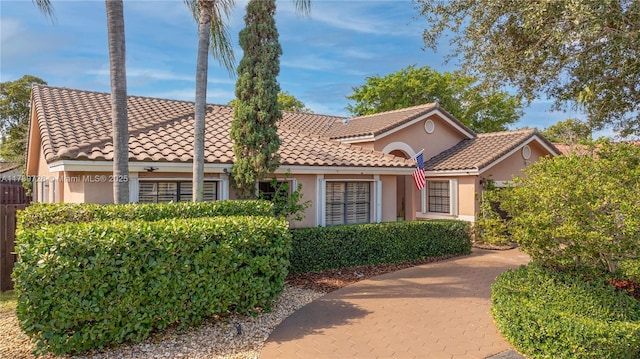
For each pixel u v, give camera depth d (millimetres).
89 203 10258
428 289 10633
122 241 6277
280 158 12523
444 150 22625
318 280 11438
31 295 5707
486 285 11102
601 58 9805
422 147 21625
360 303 9281
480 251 17062
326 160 14367
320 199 14523
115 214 9094
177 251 6891
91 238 6113
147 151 11438
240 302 7859
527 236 7969
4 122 40938
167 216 9609
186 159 11492
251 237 7867
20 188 22750
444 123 22578
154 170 11203
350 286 10883
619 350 5746
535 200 8055
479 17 10445
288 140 16047
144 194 11672
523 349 6508
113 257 6234
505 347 6762
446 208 20453
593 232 6797
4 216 10078
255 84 11922
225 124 16047
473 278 11969
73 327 6129
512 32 10445
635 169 7332
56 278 5809
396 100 38344
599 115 11031
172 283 6820
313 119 25094
